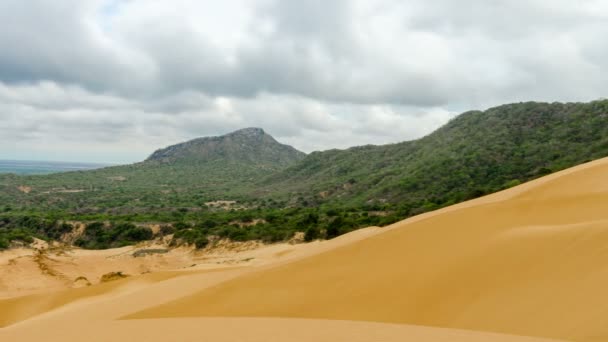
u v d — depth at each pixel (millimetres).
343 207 110875
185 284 28531
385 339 8555
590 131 127875
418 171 133500
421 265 15594
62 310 30453
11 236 82375
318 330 9781
